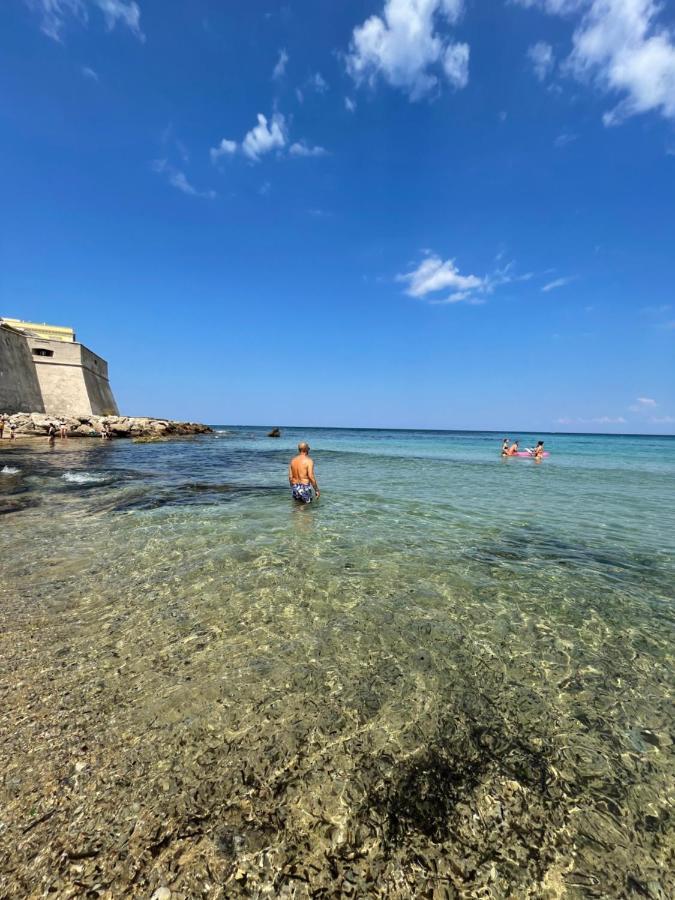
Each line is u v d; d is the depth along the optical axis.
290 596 5.33
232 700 3.35
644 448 57.28
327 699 3.39
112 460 22.22
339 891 2.04
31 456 22.27
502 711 3.32
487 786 2.63
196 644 4.18
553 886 2.09
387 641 4.31
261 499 11.73
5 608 4.86
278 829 2.32
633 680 3.78
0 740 2.87
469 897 2.04
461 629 4.61
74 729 2.99
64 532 8.06
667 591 5.81
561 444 70.31
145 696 3.37
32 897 1.95
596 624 4.80
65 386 48.25
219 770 2.68
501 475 20.09
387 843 2.27
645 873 2.16
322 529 8.58
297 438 69.19
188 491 12.85
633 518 10.59
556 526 9.48
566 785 2.65
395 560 6.79
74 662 3.82
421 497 13.02
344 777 2.66
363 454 34.06
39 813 2.36
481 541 8.05
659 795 2.60
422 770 2.73
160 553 6.89
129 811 2.39
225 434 71.88
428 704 3.37
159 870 2.09
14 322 52.38
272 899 1.98
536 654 4.16
